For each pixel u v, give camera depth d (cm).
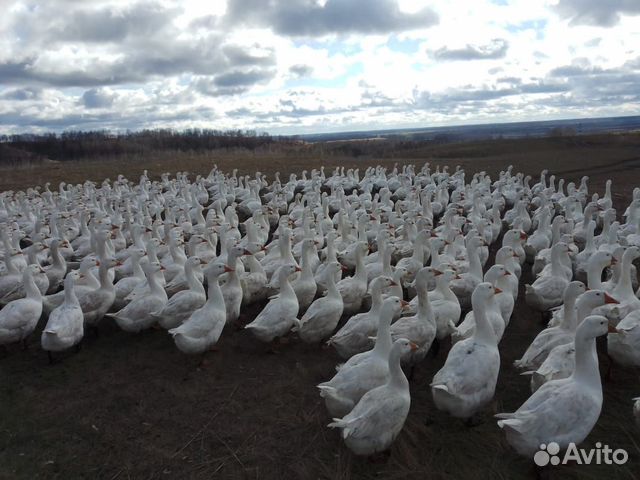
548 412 609
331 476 672
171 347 1075
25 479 698
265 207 2003
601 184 2820
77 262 1544
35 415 845
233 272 1123
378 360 766
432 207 2150
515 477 662
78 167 4306
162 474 699
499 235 1920
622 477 657
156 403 868
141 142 7050
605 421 768
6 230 1695
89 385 934
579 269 1288
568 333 822
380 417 650
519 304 1234
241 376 947
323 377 934
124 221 1903
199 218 1978
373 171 3147
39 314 1072
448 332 971
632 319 816
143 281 1242
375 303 938
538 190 2398
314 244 1395
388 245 1253
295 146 6881
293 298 1063
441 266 1132
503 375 915
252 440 761
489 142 5897
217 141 7338
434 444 730
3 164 4872
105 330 1177
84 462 729
